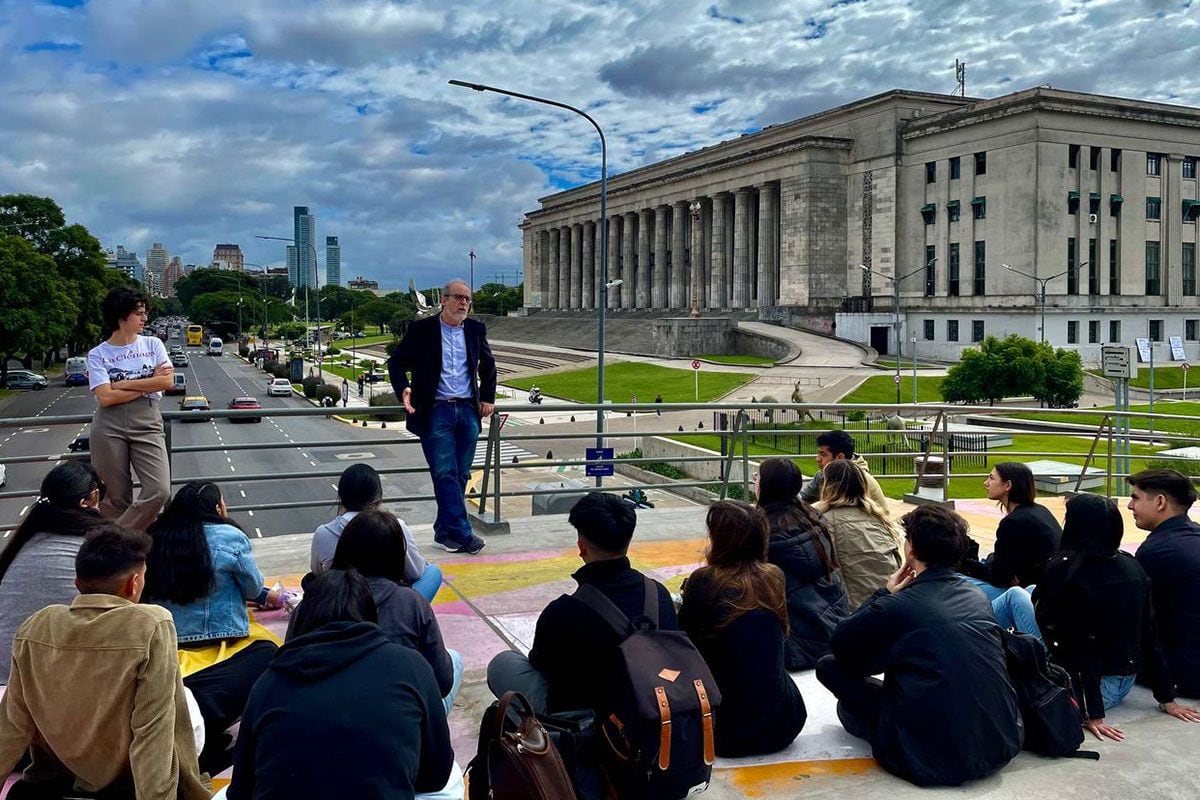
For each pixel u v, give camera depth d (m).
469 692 6.73
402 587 5.36
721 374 84.25
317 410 10.52
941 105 101.69
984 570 7.84
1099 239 89.12
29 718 4.62
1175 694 7.09
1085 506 6.62
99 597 4.65
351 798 3.81
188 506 6.62
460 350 10.63
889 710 5.65
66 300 89.19
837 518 7.97
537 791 4.07
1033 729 5.95
